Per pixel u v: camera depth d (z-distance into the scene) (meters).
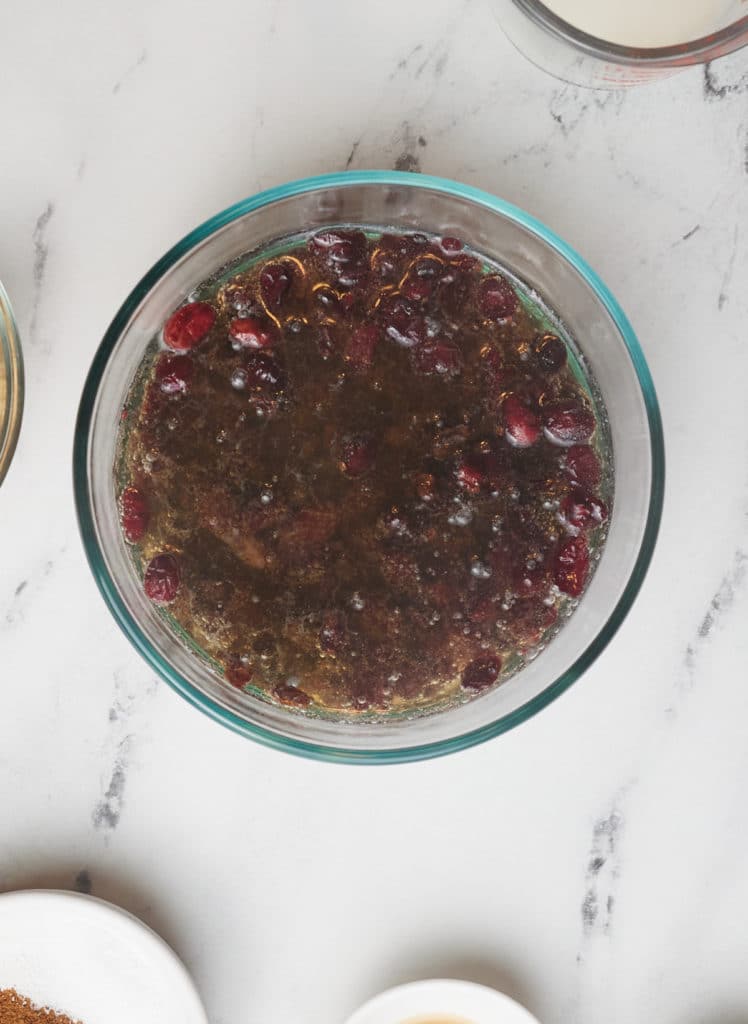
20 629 0.48
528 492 0.44
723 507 0.48
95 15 0.46
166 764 0.48
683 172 0.47
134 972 0.48
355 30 0.47
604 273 0.47
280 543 0.44
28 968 0.48
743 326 0.48
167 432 0.44
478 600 0.44
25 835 0.48
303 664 0.44
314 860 0.49
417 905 0.49
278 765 0.48
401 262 0.44
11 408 0.45
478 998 0.48
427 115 0.47
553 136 0.47
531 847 0.49
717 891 0.49
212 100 0.47
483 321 0.44
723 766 0.49
